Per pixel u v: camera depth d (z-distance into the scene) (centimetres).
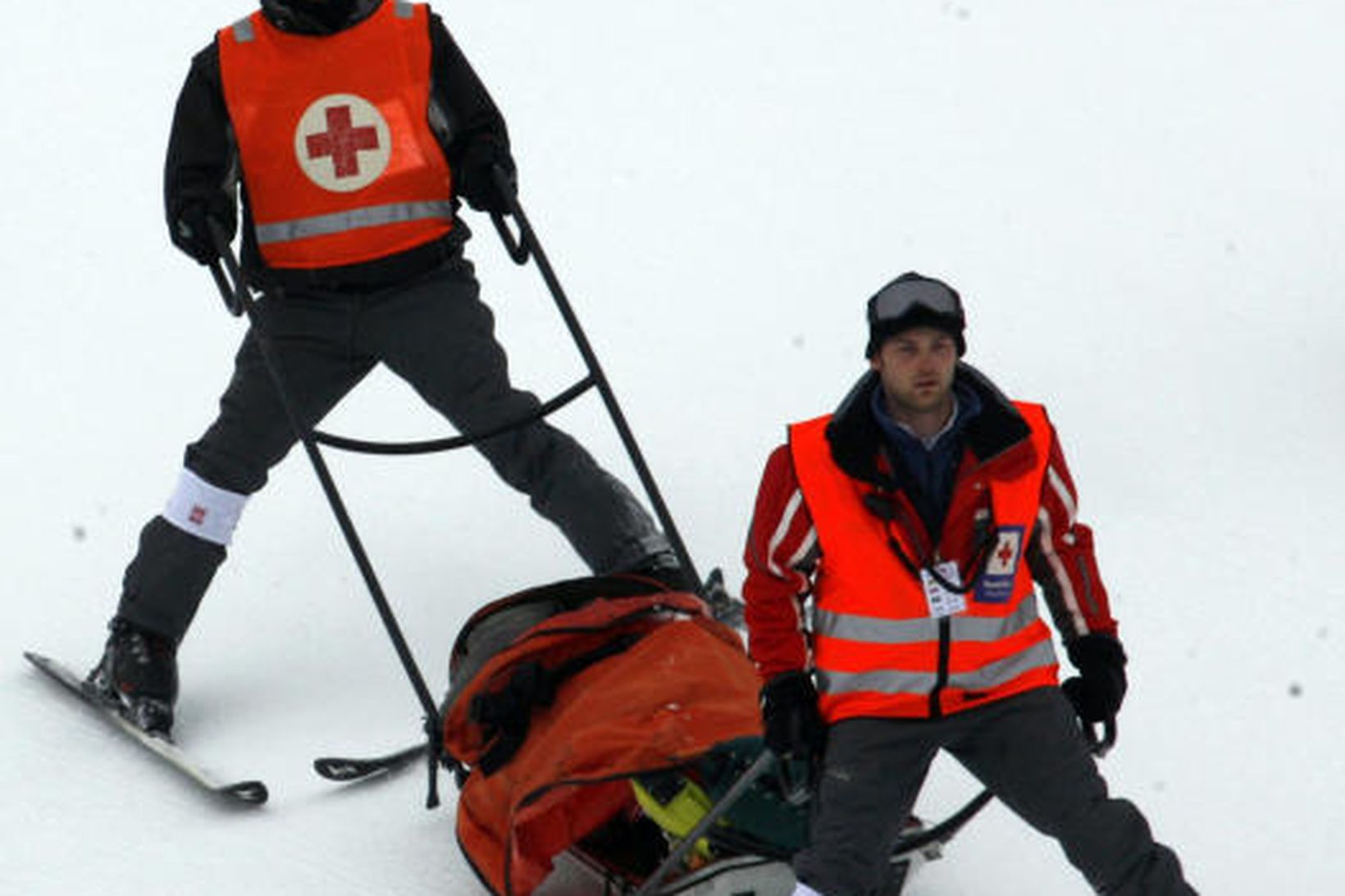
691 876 1351
